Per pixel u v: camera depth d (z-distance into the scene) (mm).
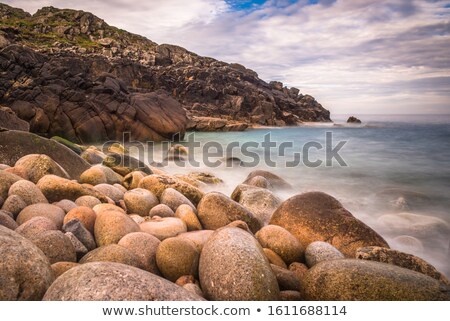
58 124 22703
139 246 4535
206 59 68750
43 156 7645
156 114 27078
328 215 6480
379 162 18734
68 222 4855
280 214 6812
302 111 61781
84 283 2918
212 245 3945
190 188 8227
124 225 5062
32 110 22016
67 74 26328
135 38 73125
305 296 3822
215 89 47562
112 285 2922
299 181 13969
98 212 5656
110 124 24438
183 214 6414
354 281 3590
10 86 23797
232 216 6570
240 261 3592
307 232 6367
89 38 66062
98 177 8180
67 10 72188
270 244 5449
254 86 55969
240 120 46469
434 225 7871
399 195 11062
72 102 23750
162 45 68688
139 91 36562
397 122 62125
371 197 11289
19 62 26391
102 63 40969
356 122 63406
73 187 6457
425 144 26891
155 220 5965
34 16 72812
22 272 3094
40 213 5262
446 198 11289
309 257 5281
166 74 48031
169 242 4418
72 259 4289
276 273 4316
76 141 23188
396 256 4867
